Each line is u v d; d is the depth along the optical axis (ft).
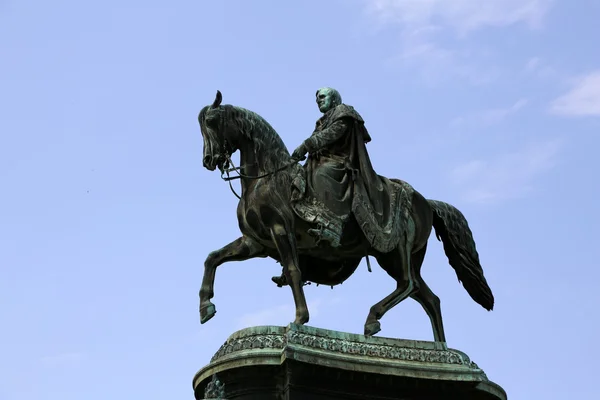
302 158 51.60
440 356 49.90
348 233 51.24
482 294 54.95
